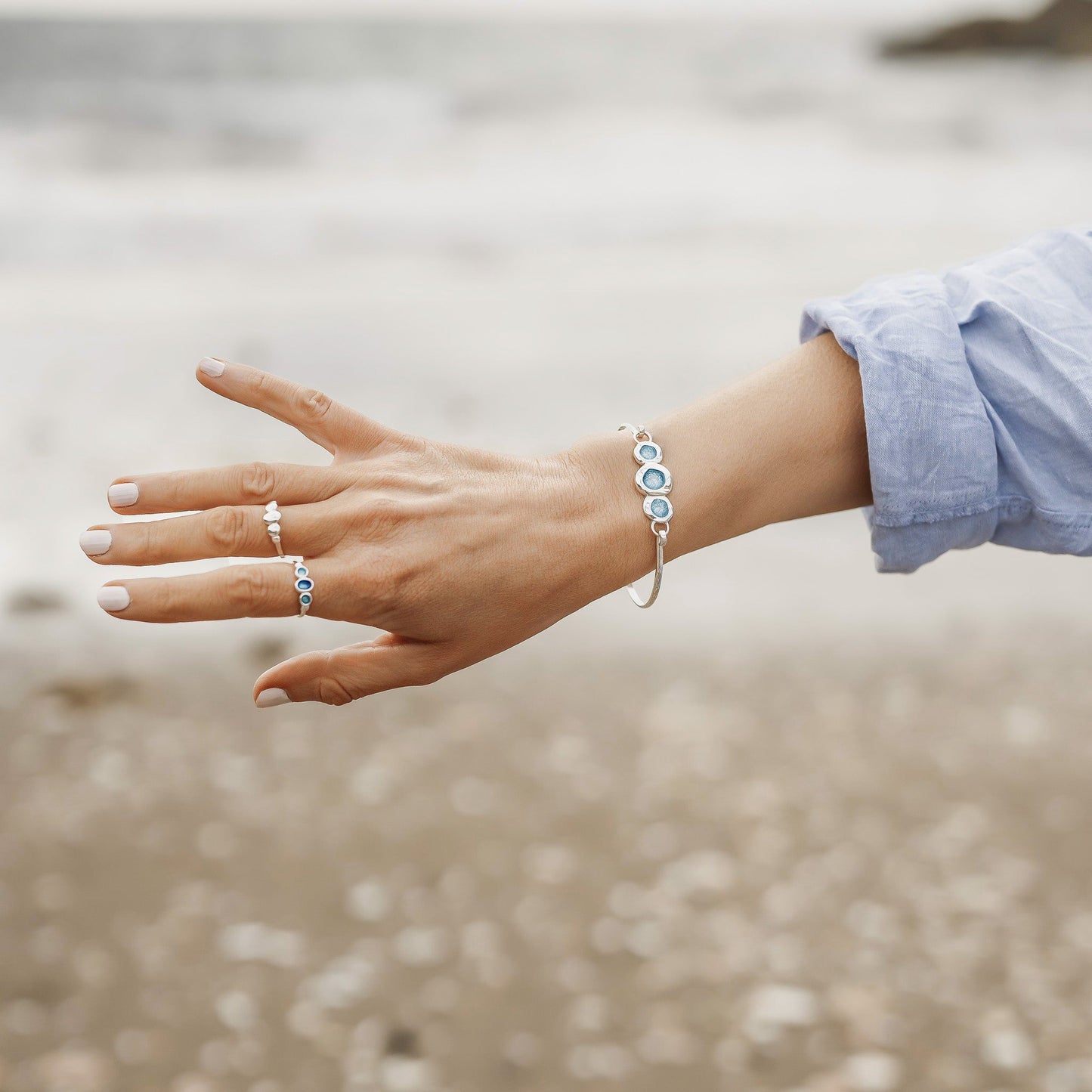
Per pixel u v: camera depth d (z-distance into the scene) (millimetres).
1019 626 5789
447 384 9555
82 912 3367
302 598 909
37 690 4805
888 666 5309
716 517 993
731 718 4754
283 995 3051
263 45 28891
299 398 984
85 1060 2793
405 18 37938
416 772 4266
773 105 26469
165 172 17062
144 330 10703
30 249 13367
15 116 19594
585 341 10938
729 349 10773
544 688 5008
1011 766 4328
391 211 16203
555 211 16812
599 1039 2906
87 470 7195
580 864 3674
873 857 3699
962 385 944
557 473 982
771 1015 2975
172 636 5414
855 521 7301
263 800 4051
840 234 16078
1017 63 33688
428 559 921
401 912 3416
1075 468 941
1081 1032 2898
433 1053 2854
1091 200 18047
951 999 3031
